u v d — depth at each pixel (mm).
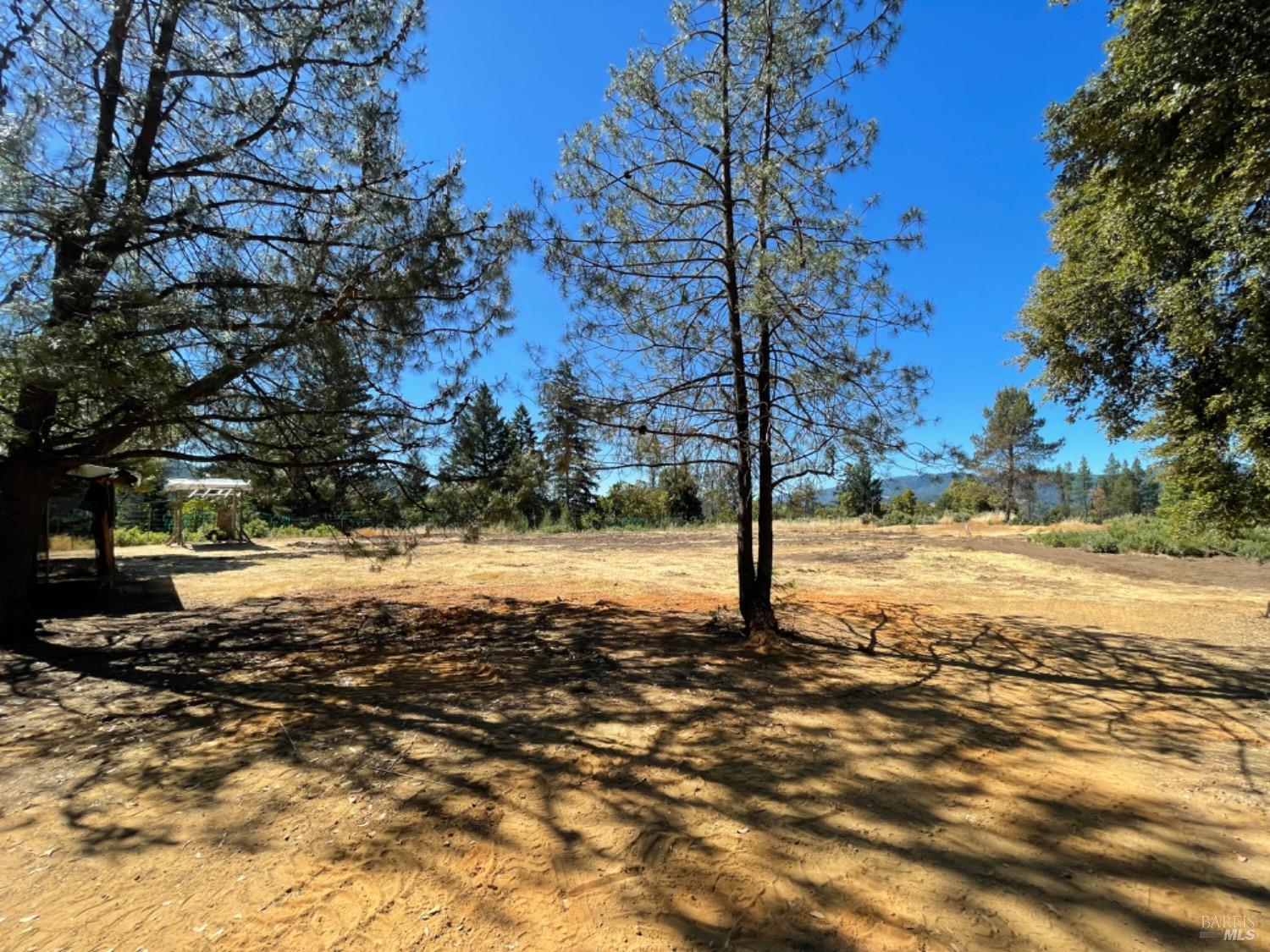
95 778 3557
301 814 3127
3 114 4410
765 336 6551
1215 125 3939
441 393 6934
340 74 6176
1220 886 2516
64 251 4711
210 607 9367
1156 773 3670
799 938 2203
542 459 6797
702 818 3084
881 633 7742
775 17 6129
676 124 6441
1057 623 8703
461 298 6625
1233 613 9586
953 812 3160
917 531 28516
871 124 6129
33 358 4102
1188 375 7211
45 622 8078
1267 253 5438
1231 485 6977
